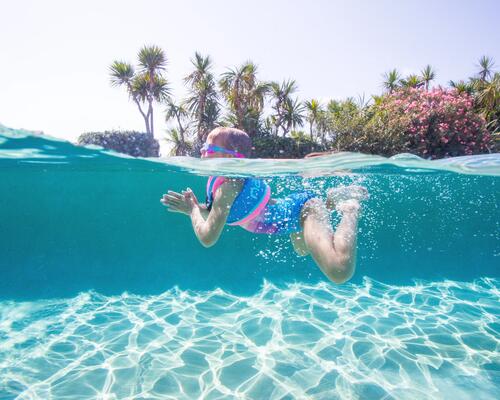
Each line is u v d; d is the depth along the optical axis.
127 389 1.81
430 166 3.28
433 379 1.94
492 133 8.95
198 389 1.82
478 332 2.57
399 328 2.63
